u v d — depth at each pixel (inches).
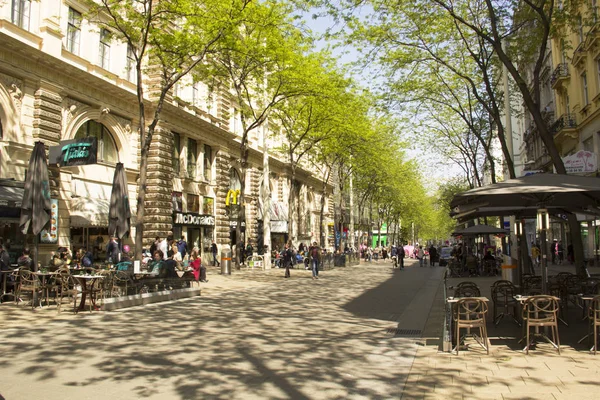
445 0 568.1
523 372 252.5
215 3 683.4
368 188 1905.8
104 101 884.0
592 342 325.1
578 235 450.6
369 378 249.1
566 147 1093.8
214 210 1272.1
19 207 641.6
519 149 1902.1
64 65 768.9
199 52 699.4
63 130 794.2
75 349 310.7
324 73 1019.9
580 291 416.5
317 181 2174.0
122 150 947.3
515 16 585.0
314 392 225.6
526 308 319.3
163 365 272.5
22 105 714.2
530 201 384.2
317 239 2174.0
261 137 1585.9
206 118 1219.9
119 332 370.0
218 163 1291.8
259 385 236.5
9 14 695.7
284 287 769.6
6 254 541.3
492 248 1480.1
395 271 1298.0
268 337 357.1
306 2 502.0
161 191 1006.4
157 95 992.9
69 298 530.6
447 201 1679.4
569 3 574.2
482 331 318.3
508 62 458.9
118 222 649.6
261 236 1569.9
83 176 843.4
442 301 595.5
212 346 323.6
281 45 821.2
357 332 381.1
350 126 1193.4
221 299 596.7
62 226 781.3
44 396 216.7
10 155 692.1
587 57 898.7
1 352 300.8
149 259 804.6
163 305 530.3
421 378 247.0
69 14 816.3
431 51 658.8
